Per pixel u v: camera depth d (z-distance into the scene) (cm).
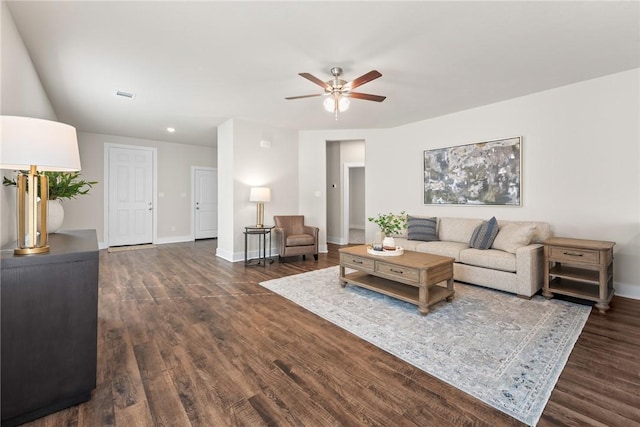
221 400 157
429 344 216
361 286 323
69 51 267
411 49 264
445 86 351
